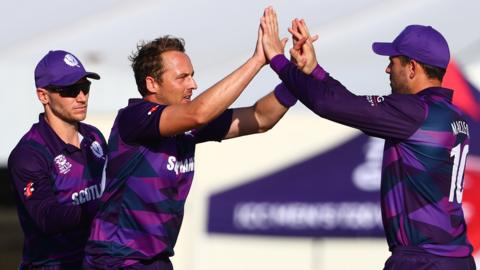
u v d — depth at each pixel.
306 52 17.11
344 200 27.03
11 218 55.72
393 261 16.45
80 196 18.94
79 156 19.11
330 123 28.42
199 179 30.39
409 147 16.33
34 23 38.19
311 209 27.42
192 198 30.84
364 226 26.73
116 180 16.58
